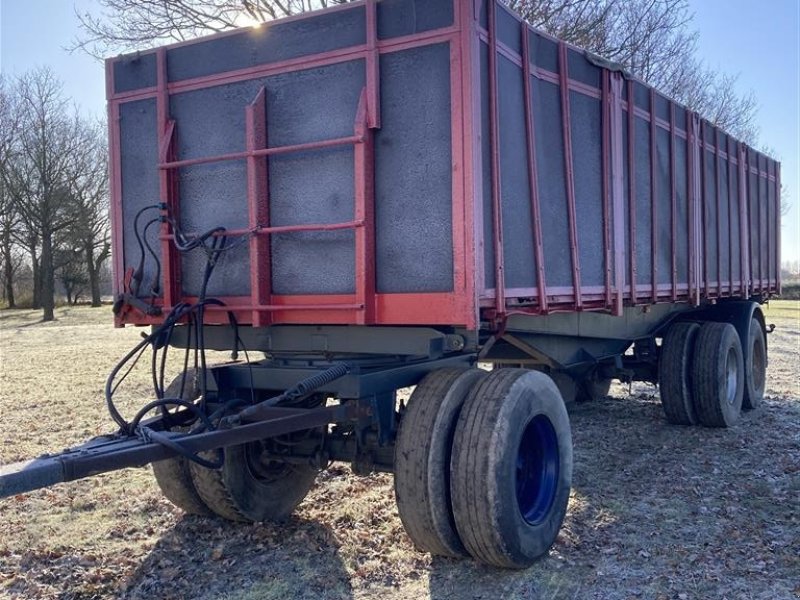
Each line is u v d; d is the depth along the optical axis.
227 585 4.46
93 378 13.38
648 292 7.09
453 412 4.44
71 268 47.59
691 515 5.52
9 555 4.99
